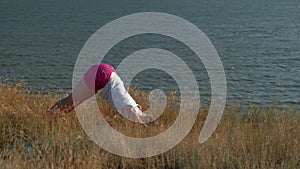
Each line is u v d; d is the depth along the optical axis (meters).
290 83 29.08
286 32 68.31
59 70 35.03
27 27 77.69
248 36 64.12
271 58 42.66
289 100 22.41
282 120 7.94
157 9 124.00
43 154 5.86
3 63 39.81
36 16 102.12
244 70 34.91
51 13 111.19
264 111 9.19
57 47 51.50
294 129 7.18
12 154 5.68
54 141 6.04
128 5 142.00
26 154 5.79
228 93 24.02
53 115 7.45
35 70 35.28
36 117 7.25
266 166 5.71
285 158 6.02
